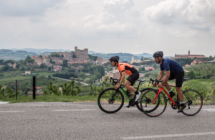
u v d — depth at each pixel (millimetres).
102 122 3926
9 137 3021
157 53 4508
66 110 4910
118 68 4750
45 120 3973
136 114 4711
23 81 162625
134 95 4859
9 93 10398
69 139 2994
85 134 3221
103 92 4730
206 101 7086
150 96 4746
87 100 6848
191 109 4871
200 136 3320
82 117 4266
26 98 7473
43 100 6793
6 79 177875
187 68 106375
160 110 4789
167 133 3412
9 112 4598
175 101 4855
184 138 3211
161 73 4840
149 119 4293
